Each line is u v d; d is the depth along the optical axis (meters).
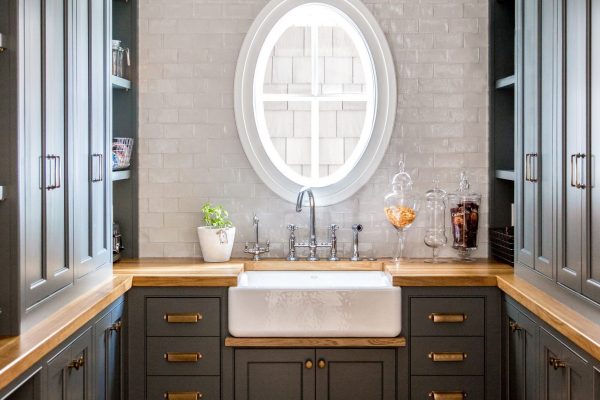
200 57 4.28
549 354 2.95
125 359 3.68
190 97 4.29
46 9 2.71
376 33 4.27
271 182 4.29
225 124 4.30
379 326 3.70
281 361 3.72
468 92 4.30
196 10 4.28
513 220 4.25
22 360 2.25
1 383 2.10
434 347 3.73
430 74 4.30
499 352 3.73
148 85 4.29
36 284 2.65
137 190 4.30
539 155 3.30
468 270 3.87
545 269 3.22
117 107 4.27
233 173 4.31
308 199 4.30
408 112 4.30
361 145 4.43
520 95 3.59
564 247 2.99
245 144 4.28
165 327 3.71
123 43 4.27
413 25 4.29
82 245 3.19
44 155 2.70
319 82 5.36
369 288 3.69
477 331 3.73
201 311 3.71
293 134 5.44
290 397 3.72
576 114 2.84
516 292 3.30
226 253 4.16
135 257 4.31
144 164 4.30
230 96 4.30
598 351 2.34
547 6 3.17
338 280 4.14
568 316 2.78
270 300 3.69
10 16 2.46
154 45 4.28
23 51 2.51
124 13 4.26
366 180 4.29
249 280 4.13
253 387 3.72
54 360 2.61
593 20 2.66
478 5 4.29
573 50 2.87
